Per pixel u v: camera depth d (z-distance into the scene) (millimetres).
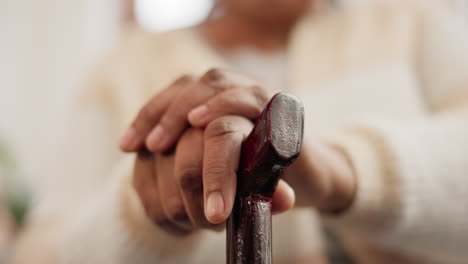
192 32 880
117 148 776
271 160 326
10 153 1443
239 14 835
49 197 756
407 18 839
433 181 510
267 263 341
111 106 806
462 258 559
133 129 451
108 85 818
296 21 852
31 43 1774
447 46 804
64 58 1766
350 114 745
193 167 399
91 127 792
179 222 434
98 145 780
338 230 692
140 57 835
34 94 1759
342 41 831
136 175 460
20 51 1768
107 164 771
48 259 599
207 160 365
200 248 569
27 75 1767
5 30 1760
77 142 788
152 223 495
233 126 378
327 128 718
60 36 1771
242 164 350
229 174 356
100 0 1797
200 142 409
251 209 343
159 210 452
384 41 814
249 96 417
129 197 520
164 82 792
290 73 820
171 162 433
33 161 1705
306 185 443
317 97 778
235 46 857
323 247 717
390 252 649
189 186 401
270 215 345
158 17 1693
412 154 514
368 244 660
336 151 503
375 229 507
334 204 482
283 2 802
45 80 1763
